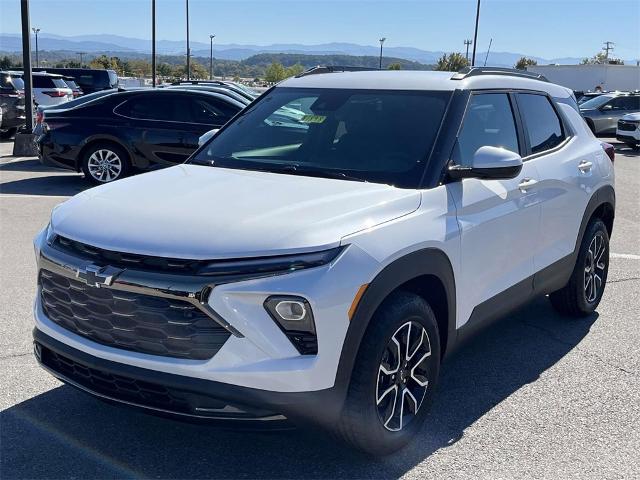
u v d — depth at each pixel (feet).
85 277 10.11
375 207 10.92
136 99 36.45
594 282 18.31
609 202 18.16
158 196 11.52
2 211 30.14
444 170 12.32
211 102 36.42
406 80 14.37
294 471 10.95
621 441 12.11
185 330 9.64
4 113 61.05
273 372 9.43
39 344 11.40
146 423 12.30
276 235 9.80
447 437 12.10
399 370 11.01
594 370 15.10
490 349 16.22
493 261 13.24
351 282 9.77
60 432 11.93
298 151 13.58
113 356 10.10
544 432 12.36
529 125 15.42
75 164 36.58
